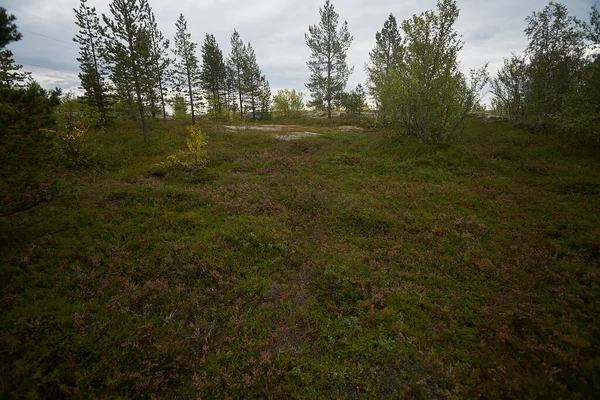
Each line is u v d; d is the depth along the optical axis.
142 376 5.28
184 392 5.23
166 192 13.54
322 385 5.35
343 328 6.60
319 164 19.59
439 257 9.17
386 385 5.35
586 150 17.58
